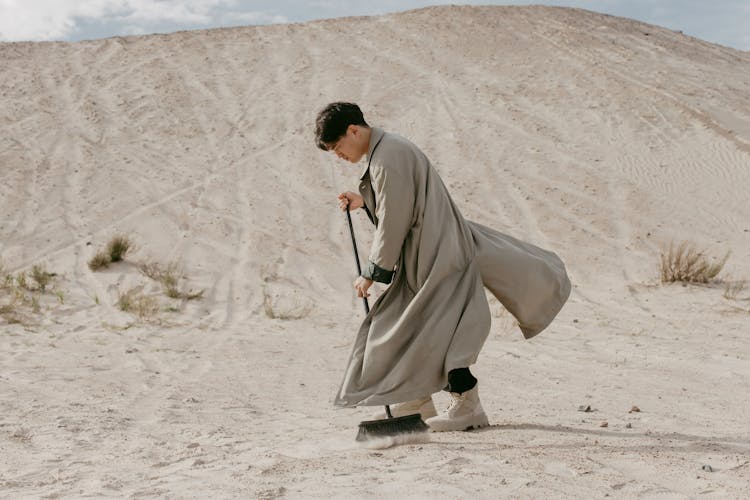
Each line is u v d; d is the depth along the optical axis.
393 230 3.64
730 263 12.88
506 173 17.42
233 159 18.22
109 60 26.36
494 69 25.36
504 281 3.91
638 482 2.87
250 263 12.50
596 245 13.88
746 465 3.16
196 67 25.58
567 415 4.68
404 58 26.42
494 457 3.28
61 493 2.99
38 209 14.73
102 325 9.05
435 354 3.62
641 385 5.93
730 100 23.14
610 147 19.23
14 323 8.99
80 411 4.88
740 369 6.69
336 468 3.16
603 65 25.84
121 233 13.64
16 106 21.48
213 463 3.45
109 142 19.05
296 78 24.39
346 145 3.76
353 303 10.95
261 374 6.50
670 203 15.98
